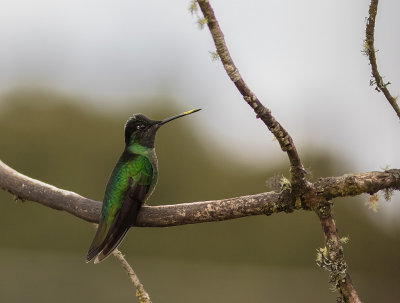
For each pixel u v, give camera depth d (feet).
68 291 43.80
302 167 12.92
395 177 12.80
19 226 50.34
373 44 12.50
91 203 16.94
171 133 57.98
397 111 12.87
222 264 49.85
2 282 43.14
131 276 15.61
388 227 52.49
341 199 53.88
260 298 46.09
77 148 55.16
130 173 18.16
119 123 57.47
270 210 13.47
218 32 11.90
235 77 11.93
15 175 17.11
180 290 46.14
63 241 49.47
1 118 56.49
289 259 50.55
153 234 50.65
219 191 55.42
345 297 12.58
